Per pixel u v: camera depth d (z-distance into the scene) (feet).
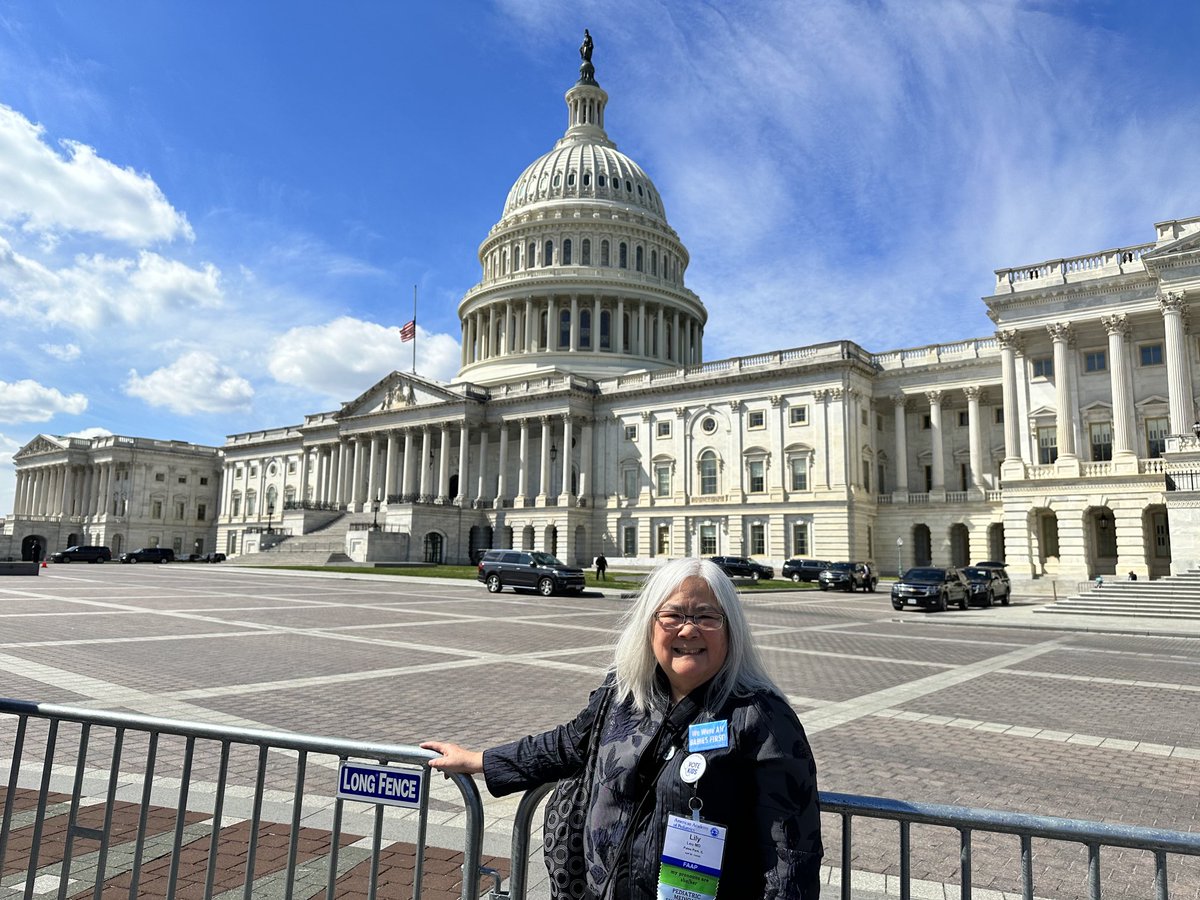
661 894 9.52
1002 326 176.86
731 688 10.44
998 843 25.08
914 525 225.15
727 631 10.80
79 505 427.33
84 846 22.86
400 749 13.55
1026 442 187.93
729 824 9.57
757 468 241.96
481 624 85.35
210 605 101.60
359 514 306.35
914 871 22.65
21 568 173.68
